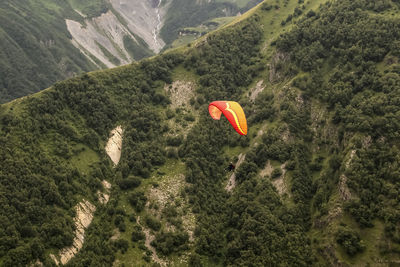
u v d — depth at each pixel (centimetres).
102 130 11431
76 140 10756
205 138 11788
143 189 10431
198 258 9138
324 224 9019
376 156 9038
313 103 11194
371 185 8725
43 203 8800
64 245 8506
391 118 9138
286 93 11769
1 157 8931
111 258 8788
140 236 9400
